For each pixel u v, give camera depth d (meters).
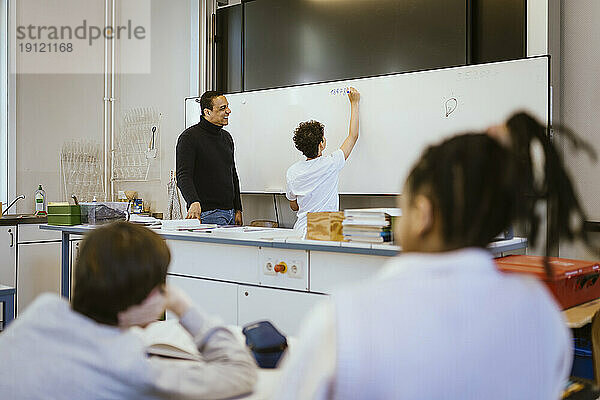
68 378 1.10
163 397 1.16
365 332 0.79
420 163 0.93
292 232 3.67
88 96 6.51
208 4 6.31
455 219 0.88
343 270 3.04
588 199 4.24
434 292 0.83
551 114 4.20
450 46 4.71
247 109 5.80
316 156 4.43
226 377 1.24
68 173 6.36
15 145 5.97
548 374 0.86
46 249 5.68
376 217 2.93
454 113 4.59
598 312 2.19
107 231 1.21
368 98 5.00
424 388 0.78
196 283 3.67
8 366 1.11
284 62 5.74
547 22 4.25
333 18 5.41
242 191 5.85
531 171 0.92
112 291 1.17
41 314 1.16
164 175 6.41
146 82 6.65
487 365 0.81
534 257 2.93
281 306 3.27
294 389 0.81
